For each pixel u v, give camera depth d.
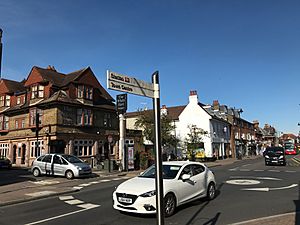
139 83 4.52
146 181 8.74
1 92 40.44
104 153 36.69
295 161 38.31
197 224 7.48
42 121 33.16
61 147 31.78
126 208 8.19
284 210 8.90
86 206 10.18
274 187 13.75
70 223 7.89
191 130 43.62
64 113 32.62
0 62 17.47
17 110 36.25
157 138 4.58
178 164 9.87
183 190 9.05
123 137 26.97
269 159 29.66
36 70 35.72
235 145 62.62
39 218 8.62
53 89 34.59
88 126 34.69
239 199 10.82
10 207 10.62
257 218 7.96
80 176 19.83
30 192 13.54
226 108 62.88
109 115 38.81
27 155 33.59
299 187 13.67
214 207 9.48
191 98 49.47
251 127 82.00
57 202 11.24
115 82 4.10
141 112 41.25
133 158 26.86
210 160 44.47
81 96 35.12
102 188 14.90
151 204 7.91
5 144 37.41
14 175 22.61
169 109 55.34
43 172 21.27
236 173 21.08
